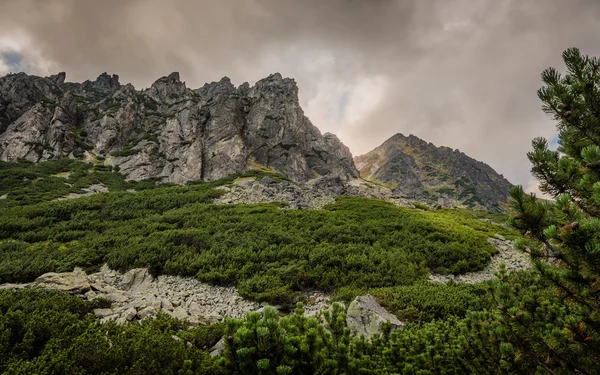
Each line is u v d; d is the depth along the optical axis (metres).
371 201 40.97
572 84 4.38
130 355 5.46
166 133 70.00
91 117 77.50
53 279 13.47
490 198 171.75
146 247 19.73
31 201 37.59
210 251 19.48
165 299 13.37
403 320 10.22
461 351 5.11
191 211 30.58
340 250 19.75
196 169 61.56
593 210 3.99
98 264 18.55
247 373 4.17
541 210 4.04
